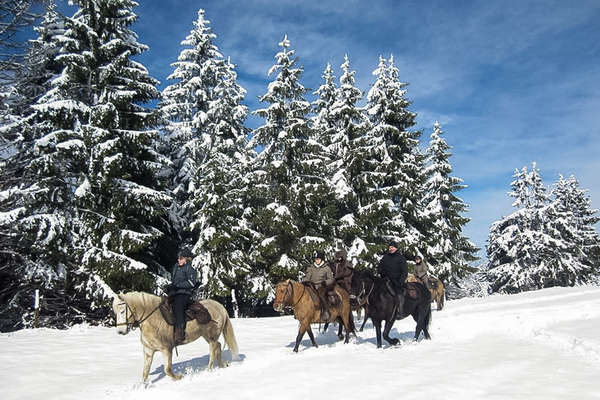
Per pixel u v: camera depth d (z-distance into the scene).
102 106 18.06
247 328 15.96
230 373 9.24
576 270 46.81
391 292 11.27
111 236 17.80
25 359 10.82
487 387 7.20
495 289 50.06
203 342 13.36
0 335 14.20
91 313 19.59
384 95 30.03
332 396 7.09
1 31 17.95
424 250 30.73
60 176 17.75
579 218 55.59
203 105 29.05
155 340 8.73
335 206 26.09
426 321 12.59
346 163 28.22
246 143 29.94
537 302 21.11
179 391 7.98
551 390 6.87
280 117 25.83
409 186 28.97
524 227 47.47
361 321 17.17
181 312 8.95
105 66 19.05
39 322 18.25
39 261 17.03
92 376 9.51
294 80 26.03
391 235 28.27
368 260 26.06
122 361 10.94
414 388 7.23
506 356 9.70
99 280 17.11
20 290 18.28
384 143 29.53
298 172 26.11
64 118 18.02
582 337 11.16
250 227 26.25
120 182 18.58
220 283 21.91
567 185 57.59
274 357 10.57
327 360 9.81
